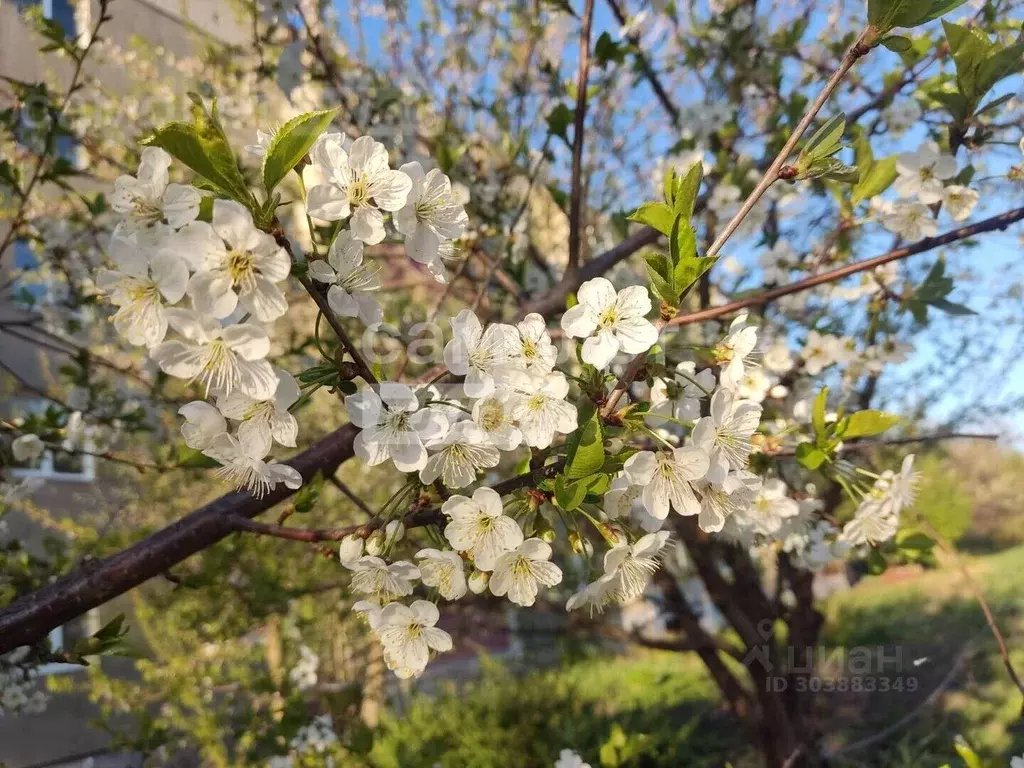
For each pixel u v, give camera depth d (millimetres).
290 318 4402
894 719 5660
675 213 1153
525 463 1343
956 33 1707
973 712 5535
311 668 4898
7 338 6348
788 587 4746
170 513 6176
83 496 6137
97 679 5172
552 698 7477
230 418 1149
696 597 6379
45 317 3703
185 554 1719
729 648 4410
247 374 1032
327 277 1070
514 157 3303
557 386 1190
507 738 6707
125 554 1691
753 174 2928
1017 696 5602
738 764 6152
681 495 1218
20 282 4691
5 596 2568
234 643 5641
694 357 2174
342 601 5465
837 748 5305
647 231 2406
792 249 2920
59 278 3850
